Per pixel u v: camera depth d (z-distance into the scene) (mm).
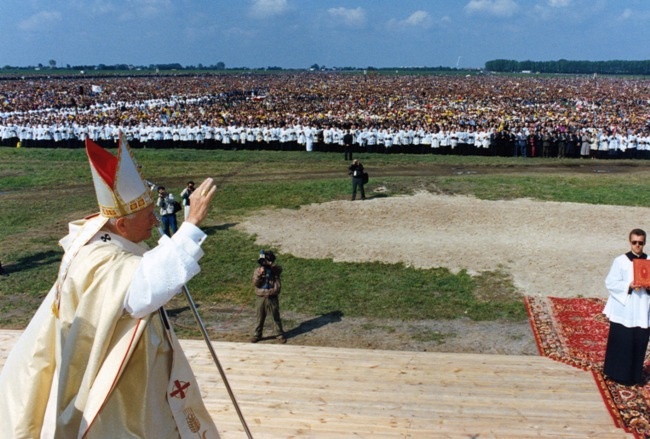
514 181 27703
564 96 98000
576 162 35062
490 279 16078
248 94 102938
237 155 37906
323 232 20453
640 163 34750
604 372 8906
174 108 66000
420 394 8117
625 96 98812
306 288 15961
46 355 3486
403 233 20031
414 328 13414
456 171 31625
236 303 15250
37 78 158375
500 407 7750
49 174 32094
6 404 3434
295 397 7969
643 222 20422
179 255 3143
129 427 3348
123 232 3594
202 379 8539
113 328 3168
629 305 8586
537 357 9688
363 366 9102
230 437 6840
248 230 20922
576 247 18125
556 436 6996
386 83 143000
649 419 7508
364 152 39031
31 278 16938
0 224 22609
